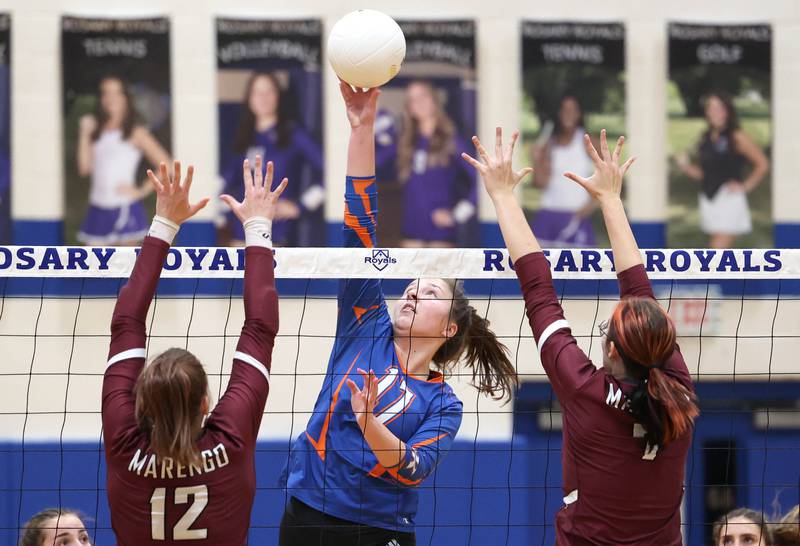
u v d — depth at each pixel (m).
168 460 4.38
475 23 14.42
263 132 14.20
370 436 5.57
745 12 14.78
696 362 14.45
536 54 14.49
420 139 14.34
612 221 5.40
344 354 6.37
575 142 14.53
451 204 14.36
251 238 5.01
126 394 4.61
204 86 14.17
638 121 14.66
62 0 14.08
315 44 14.27
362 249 6.04
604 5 14.63
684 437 4.75
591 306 14.05
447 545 12.76
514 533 12.90
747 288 14.46
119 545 4.53
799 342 14.46
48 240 14.04
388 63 6.25
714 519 14.31
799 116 14.84
